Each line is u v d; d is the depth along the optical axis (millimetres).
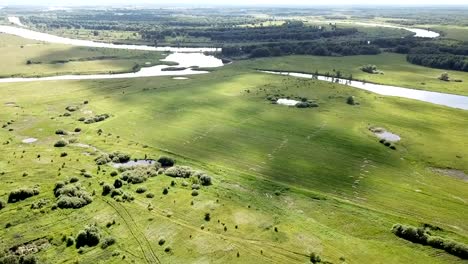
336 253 67188
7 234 70188
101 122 131250
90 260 64375
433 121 134375
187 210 78875
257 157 105438
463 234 72875
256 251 67250
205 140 116438
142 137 118750
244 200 83375
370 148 111312
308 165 100938
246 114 139000
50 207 78250
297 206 81750
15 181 88750
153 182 90188
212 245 68562
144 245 68188
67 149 108562
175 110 143250
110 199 82062
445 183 92688
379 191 88750
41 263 63125
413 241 70812
